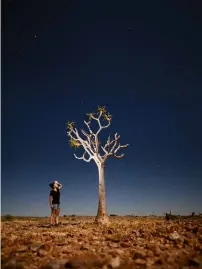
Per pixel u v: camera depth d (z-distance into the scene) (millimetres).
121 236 10742
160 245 8656
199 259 7008
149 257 6996
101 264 6277
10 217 28172
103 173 21000
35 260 6902
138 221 21000
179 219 22297
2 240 9305
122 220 23062
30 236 10930
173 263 6492
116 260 6301
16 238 9961
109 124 21562
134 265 6277
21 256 7215
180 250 8000
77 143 21344
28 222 21469
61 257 7172
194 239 9688
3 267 6133
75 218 29016
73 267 6168
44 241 9703
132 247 8477
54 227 16266
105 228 15156
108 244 8984
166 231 11719
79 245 8859
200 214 25422
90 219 27109
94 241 9734
